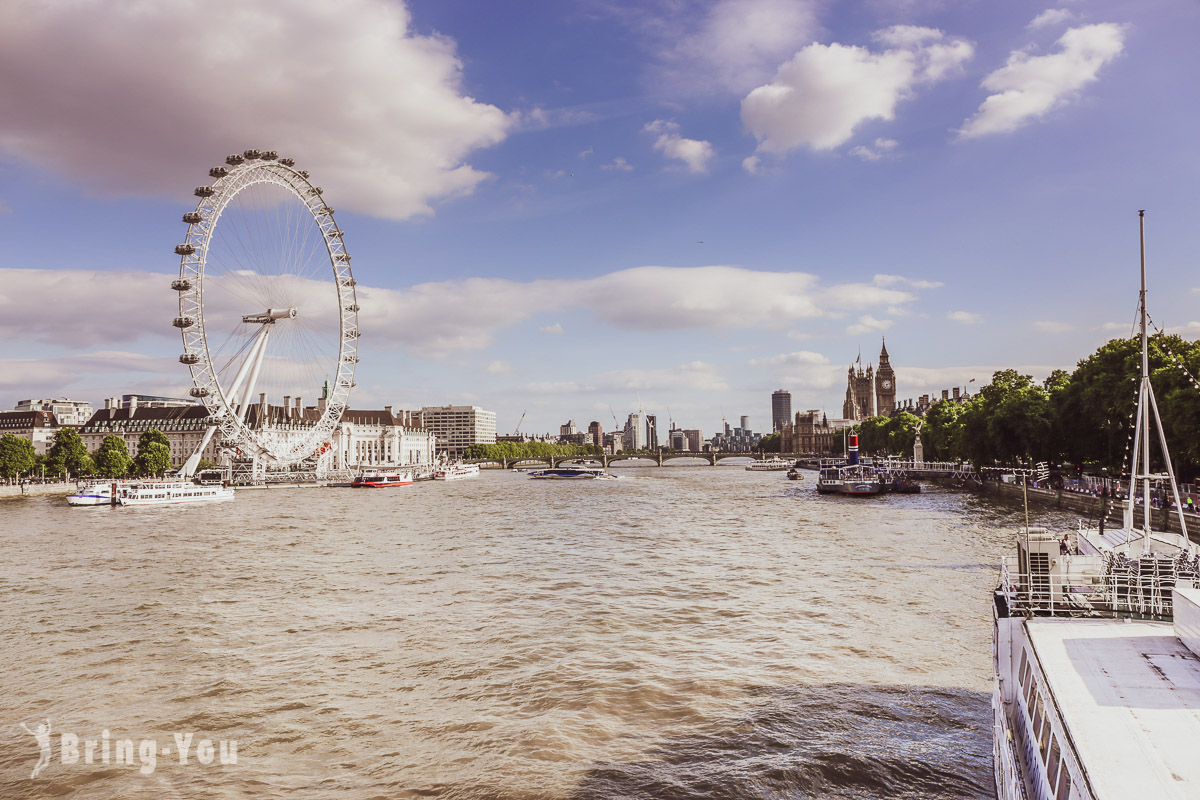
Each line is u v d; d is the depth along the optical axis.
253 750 27.55
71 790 24.77
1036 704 17.95
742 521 98.75
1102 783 12.66
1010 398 117.06
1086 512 89.12
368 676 35.12
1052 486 105.88
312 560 69.44
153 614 47.72
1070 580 26.44
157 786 24.92
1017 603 23.27
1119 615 21.91
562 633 41.47
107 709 31.61
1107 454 97.56
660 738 27.70
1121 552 34.31
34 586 57.62
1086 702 15.58
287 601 51.19
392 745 27.72
